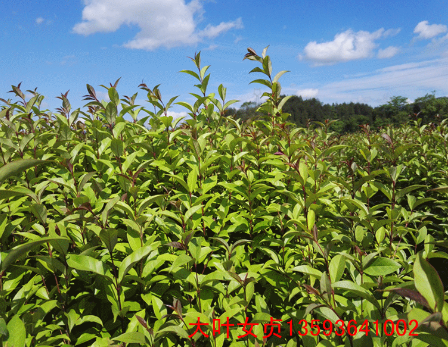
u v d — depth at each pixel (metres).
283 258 2.64
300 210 2.47
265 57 3.86
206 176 3.03
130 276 1.88
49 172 3.11
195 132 2.95
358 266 2.00
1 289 1.79
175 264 1.79
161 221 2.31
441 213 4.32
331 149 3.06
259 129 4.02
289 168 2.97
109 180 3.02
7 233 1.98
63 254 1.84
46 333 1.68
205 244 2.42
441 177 4.49
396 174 2.62
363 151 3.47
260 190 2.63
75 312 1.86
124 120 3.92
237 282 2.07
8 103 4.38
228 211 2.96
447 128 5.23
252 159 3.11
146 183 2.68
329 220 2.97
